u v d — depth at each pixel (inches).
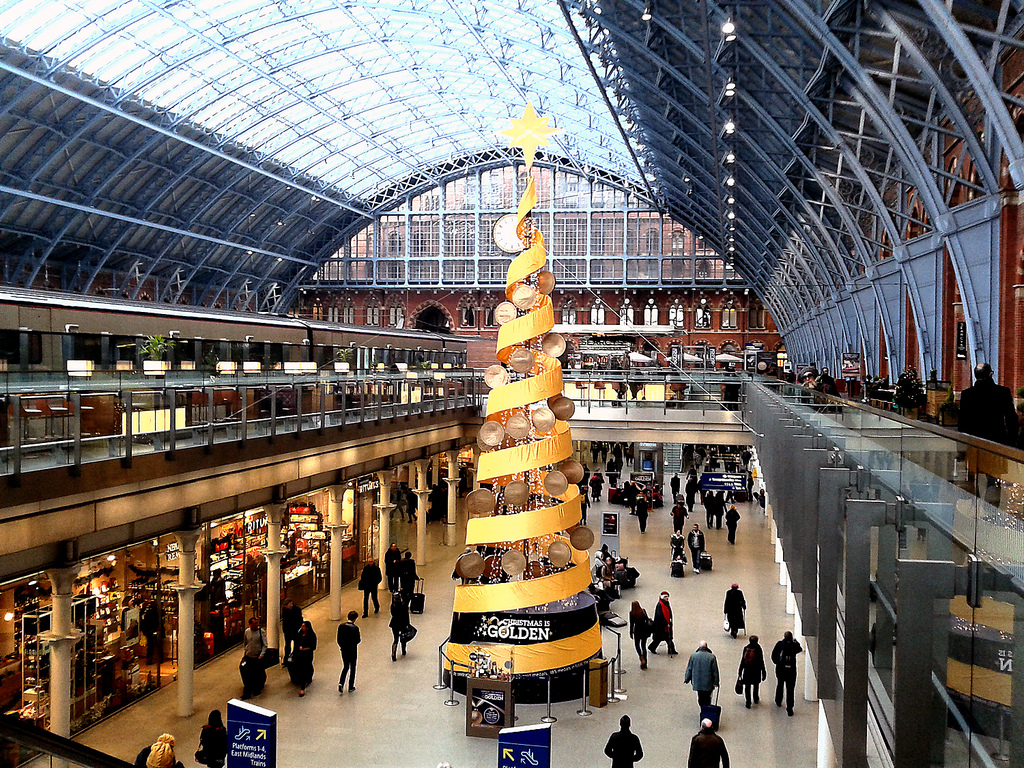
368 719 656.4
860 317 1449.3
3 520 437.7
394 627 808.3
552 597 698.2
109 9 1502.2
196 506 658.2
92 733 622.2
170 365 773.3
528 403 712.4
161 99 1851.6
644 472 1820.9
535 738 457.7
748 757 587.2
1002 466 178.5
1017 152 598.9
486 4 1697.8
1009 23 674.2
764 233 1929.1
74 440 486.6
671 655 817.5
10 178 1768.0
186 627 660.1
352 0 1764.3
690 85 1140.5
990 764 183.0
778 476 734.5
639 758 528.1
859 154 1131.3
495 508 749.3
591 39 1230.3
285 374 794.2
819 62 934.4
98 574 656.4
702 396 1432.1
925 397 615.2
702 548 1156.5
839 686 345.7
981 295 797.9
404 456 1131.3
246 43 1804.9
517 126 722.2
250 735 445.4
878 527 289.7
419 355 1747.0
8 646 575.8
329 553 1057.5
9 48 1449.3
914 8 729.6
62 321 751.7
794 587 539.5
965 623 201.5
